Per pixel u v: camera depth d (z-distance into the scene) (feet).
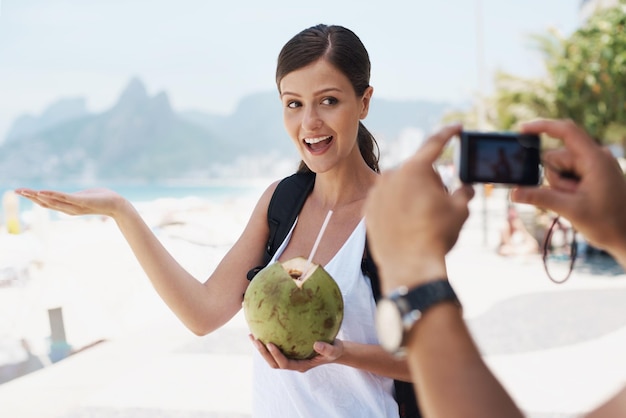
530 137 3.04
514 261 37.93
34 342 19.04
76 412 15.10
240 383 17.03
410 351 2.38
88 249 19.92
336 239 6.11
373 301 5.57
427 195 2.45
